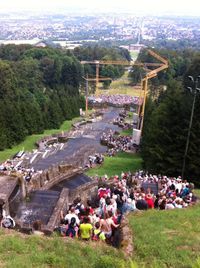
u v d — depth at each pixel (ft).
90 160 171.53
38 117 295.07
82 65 634.43
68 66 598.75
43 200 81.61
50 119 329.72
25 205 78.84
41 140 252.83
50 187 101.30
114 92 604.08
